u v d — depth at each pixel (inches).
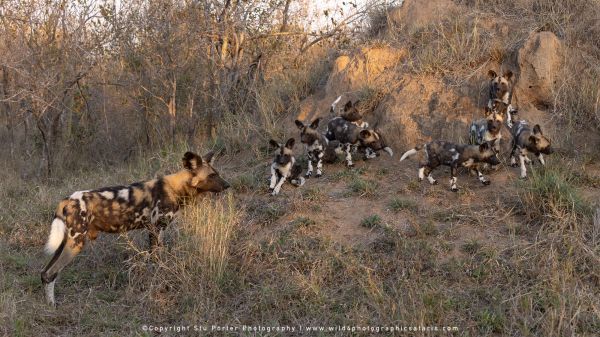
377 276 230.5
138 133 456.4
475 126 308.7
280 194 298.7
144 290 232.5
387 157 331.3
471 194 279.7
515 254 233.9
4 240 280.8
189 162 247.3
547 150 284.2
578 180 280.4
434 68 358.0
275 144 303.3
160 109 430.6
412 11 407.2
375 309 210.7
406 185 293.6
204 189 251.1
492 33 367.9
